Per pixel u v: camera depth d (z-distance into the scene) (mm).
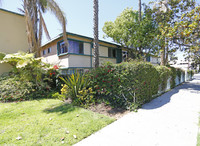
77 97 4617
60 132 2363
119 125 2732
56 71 7012
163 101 4789
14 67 5984
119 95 4223
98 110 3766
